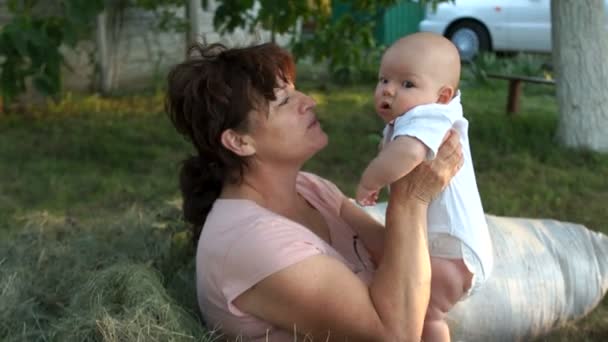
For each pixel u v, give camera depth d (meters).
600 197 5.41
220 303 2.00
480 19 12.91
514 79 8.09
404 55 2.04
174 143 7.05
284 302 1.88
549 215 5.03
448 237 2.09
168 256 2.68
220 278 1.95
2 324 2.19
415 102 2.00
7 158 6.44
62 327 2.08
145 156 6.57
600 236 3.19
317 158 6.46
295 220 2.18
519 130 7.19
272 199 2.16
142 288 2.15
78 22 5.03
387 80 2.07
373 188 1.90
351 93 9.77
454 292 2.12
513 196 5.38
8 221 4.54
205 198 2.22
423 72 2.01
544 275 2.96
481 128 7.22
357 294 1.88
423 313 1.92
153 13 10.34
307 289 1.85
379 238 2.35
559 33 6.48
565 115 6.57
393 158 1.87
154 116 8.33
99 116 8.33
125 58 10.20
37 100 8.75
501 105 8.89
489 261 2.16
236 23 6.39
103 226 3.07
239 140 2.06
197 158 2.22
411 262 1.91
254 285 1.89
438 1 7.43
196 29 8.13
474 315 2.79
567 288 3.01
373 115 8.33
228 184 2.16
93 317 2.03
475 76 10.30
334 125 7.73
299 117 2.08
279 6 5.62
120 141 7.07
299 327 1.91
